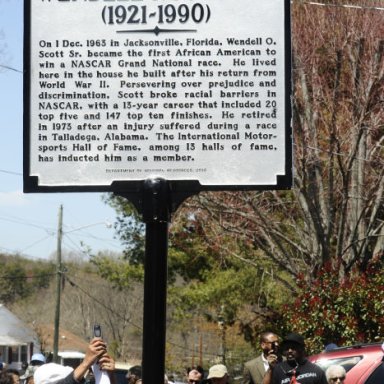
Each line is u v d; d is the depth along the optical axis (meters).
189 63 12.23
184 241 33.34
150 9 12.28
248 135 12.16
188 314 42.16
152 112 12.22
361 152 29.47
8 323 67.62
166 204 12.07
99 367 10.51
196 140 12.18
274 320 30.48
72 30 12.30
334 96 28.58
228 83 12.20
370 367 15.53
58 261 57.06
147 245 12.13
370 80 29.33
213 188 12.13
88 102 12.26
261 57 12.20
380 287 24.39
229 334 56.31
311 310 24.53
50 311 104.81
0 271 106.44
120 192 12.20
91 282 96.25
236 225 29.94
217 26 12.23
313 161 28.58
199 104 12.20
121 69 12.26
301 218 32.28
